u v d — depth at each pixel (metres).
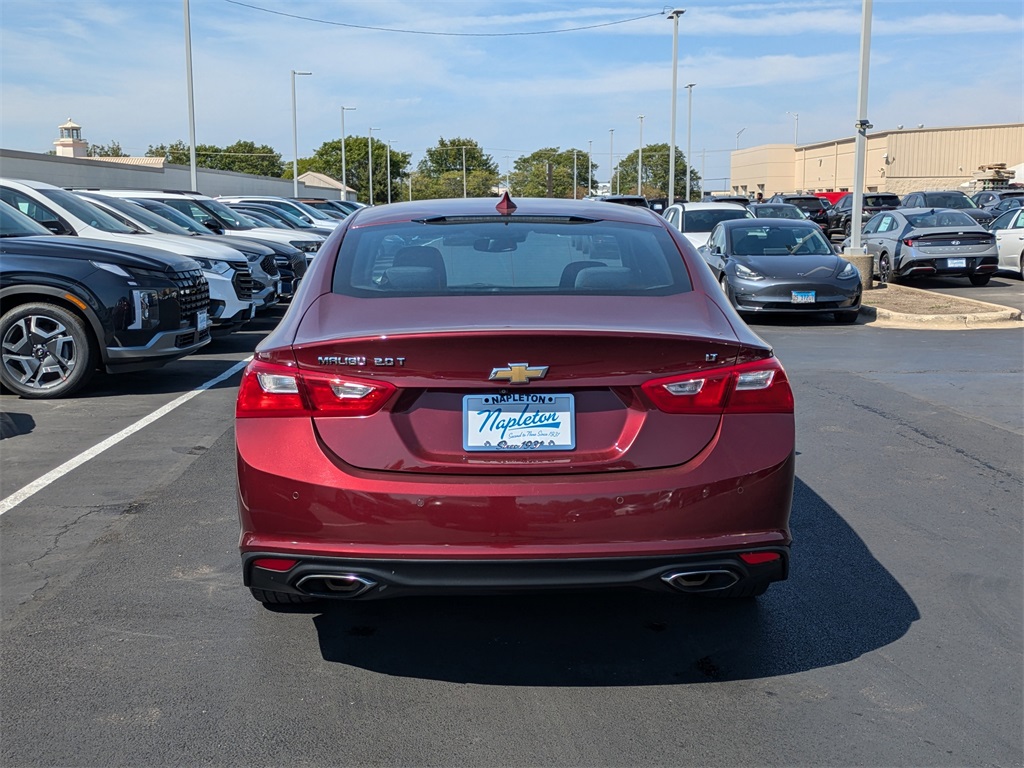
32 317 7.84
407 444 3.10
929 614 3.90
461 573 3.07
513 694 3.28
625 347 3.09
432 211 4.36
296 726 3.07
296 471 3.10
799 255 14.24
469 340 3.04
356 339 3.06
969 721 3.10
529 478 3.09
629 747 2.96
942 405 7.81
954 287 18.30
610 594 4.12
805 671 3.44
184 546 4.60
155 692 3.27
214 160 116.81
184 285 8.38
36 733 3.01
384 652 3.58
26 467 5.91
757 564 3.19
